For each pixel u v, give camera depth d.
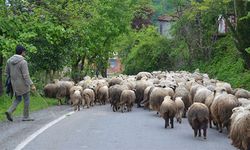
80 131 20.58
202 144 18.36
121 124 23.50
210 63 64.75
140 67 85.31
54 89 35.28
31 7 32.69
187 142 18.72
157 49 81.12
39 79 45.69
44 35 34.62
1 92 35.56
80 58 58.81
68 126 21.98
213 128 23.39
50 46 42.28
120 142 18.14
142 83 33.50
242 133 15.63
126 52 92.00
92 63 68.56
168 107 22.41
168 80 34.81
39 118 24.62
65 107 32.31
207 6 61.03
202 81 37.47
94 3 42.75
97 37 58.56
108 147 17.02
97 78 45.50
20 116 25.22
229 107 21.14
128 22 66.81
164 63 80.94
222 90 23.95
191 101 28.55
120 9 63.91
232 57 58.66
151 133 20.75
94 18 45.59
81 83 38.66
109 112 29.66
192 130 22.02
